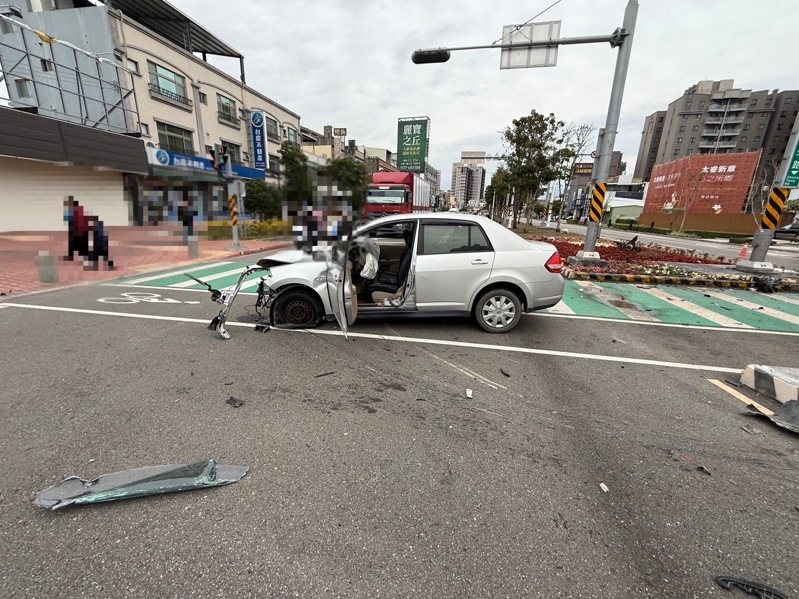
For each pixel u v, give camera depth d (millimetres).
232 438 2666
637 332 5215
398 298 4895
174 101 19328
